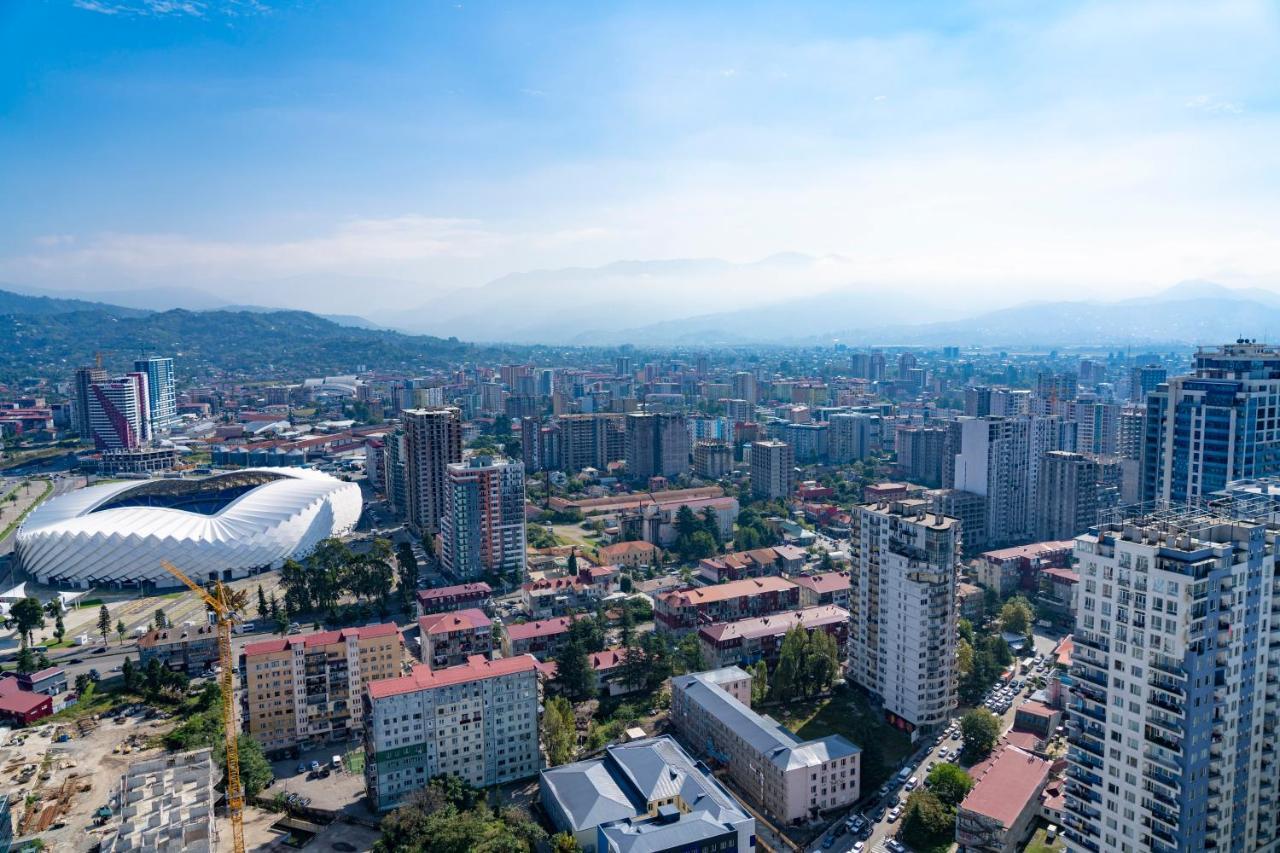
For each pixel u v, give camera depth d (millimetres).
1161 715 175000
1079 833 192750
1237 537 180000
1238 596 176500
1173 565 171500
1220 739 176375
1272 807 193125
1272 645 186125
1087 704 189375
